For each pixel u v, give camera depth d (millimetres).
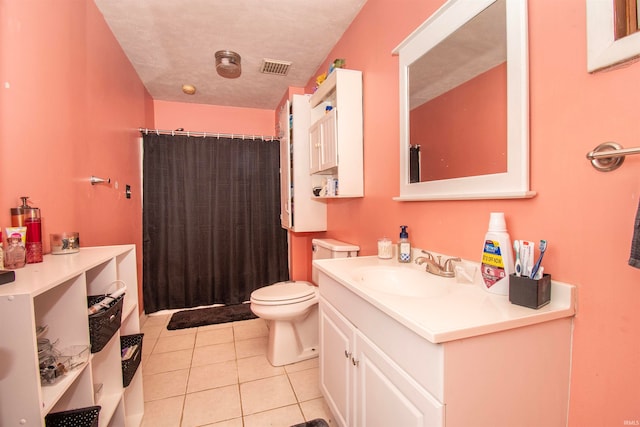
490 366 716
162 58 2355
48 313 938
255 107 3525
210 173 2990
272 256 3186
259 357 2033
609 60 678
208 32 2018
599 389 739
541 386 775
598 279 729
